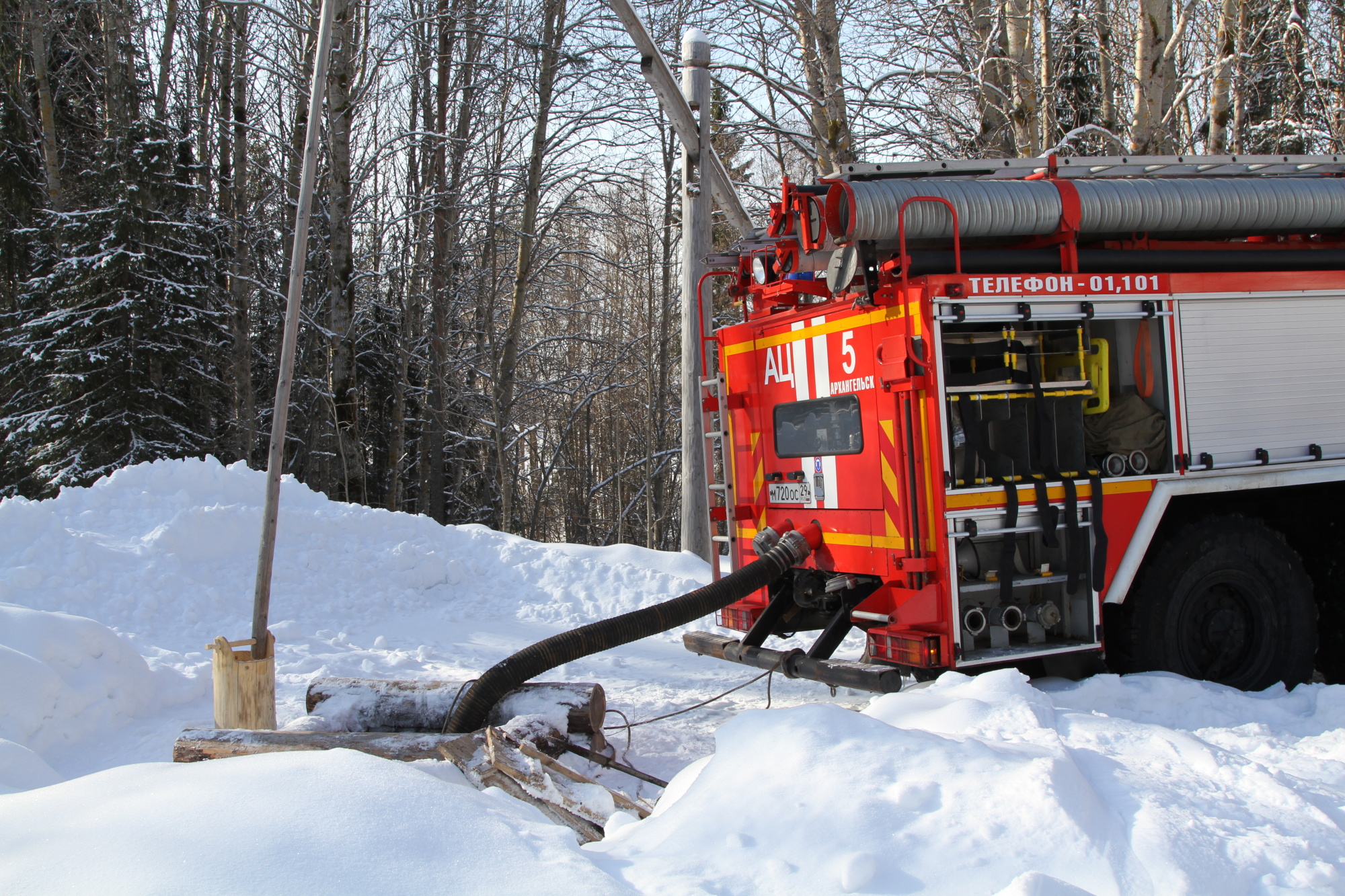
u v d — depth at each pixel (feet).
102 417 62.64
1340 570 21.15
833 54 45.47
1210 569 18.63
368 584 28.84
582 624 27.43
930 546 16.83
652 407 86.28
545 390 85.15
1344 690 16.74
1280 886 8.87
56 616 18.01
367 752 14.26
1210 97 46.11
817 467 19.83
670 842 10.04
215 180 76.89
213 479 31.04
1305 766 13.00
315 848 8.89
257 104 70.85
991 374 17.21
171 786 10.68
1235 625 19.04
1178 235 20.02
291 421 81.87
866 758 10.76
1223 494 19.90
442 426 76.74
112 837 9.05
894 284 17.47
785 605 20.52
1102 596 17.65
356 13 59.21
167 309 65.51
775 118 52.54
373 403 84.33
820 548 19.79
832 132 45.73
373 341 79.41
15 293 76.28
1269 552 19.12
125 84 72.28
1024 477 17.26
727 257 22.71
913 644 16.65
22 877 8.30
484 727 15.43
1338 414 19.61
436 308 71.61
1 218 75.92
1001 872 8.85
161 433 64.85
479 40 68.28
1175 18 46.44
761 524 21.79
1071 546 17.37
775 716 11.93
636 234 86.79
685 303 32.55
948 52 47.14
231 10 62.44
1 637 17.15
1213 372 18.62
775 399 21.24
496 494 89.71
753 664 19.49
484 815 10.14
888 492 17.58
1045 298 17.39
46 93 71.92
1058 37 46.57
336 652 23.88
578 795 12.82
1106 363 18.40
